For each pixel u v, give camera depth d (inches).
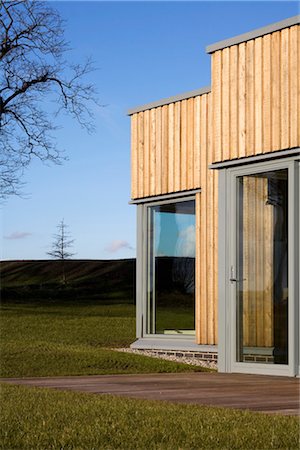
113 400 264.2
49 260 2015.3
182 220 535.8
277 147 383.2
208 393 293.1
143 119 569.3
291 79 377.7
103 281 1748.3
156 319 550.3
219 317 413.1
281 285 382.6
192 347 511.5
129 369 456.8
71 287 1715.1
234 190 410.3
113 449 183.5
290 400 269.4
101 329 816.9
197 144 521.3
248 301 400.5
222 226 414.6
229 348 408.2
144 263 562.3
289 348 371.9
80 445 187.5
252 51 400.2
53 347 552.7
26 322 893.8
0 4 983.6
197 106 522.9
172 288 538.9
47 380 366.0
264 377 369.4
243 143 402.9
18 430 205.6
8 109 1008.2
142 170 568.7
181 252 534.3
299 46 374.9
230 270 409.7
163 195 549.0
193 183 522.9
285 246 381.4
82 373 429.7
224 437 192.7
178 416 223.3
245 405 255.1
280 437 191.8
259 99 394.6
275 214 387.5
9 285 1824.6
